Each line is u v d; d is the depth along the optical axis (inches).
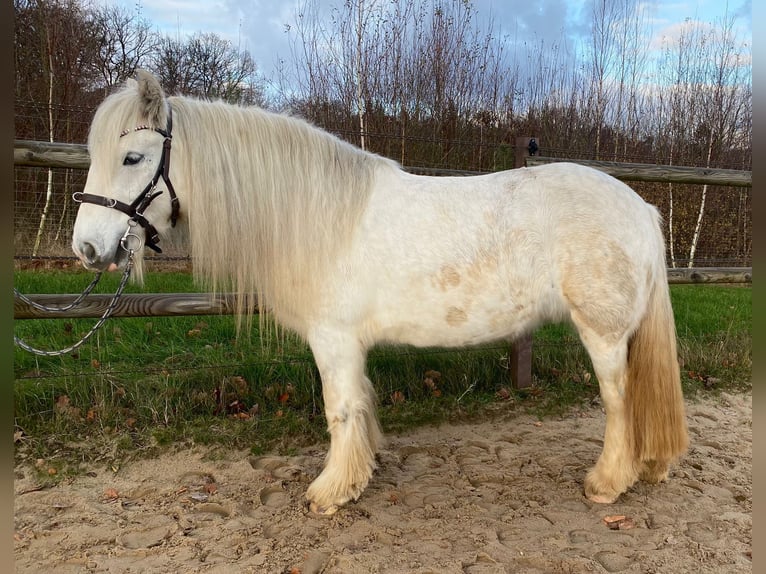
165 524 90.5
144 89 81.2
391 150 208.4
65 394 126.1
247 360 145.8
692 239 318.3
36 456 108.2
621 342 89.9
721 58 378.6
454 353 157.6
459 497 100.0
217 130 89.1
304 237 89.8
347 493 93.0
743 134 380.8
